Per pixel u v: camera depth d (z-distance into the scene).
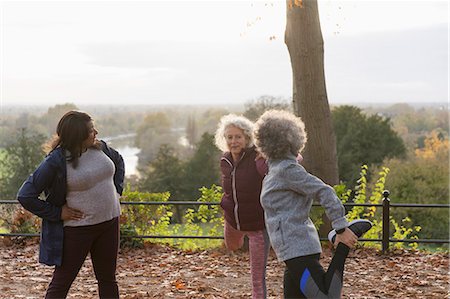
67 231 5.27
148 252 9.89
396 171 34.16
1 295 7.32
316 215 10.03
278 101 39.84
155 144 62.31
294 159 4.79
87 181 5.22
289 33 11.27
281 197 4.72
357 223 4.67
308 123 11.20
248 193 5.71
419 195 33.03
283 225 4.66
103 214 5.32
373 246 11.27
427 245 29.14
